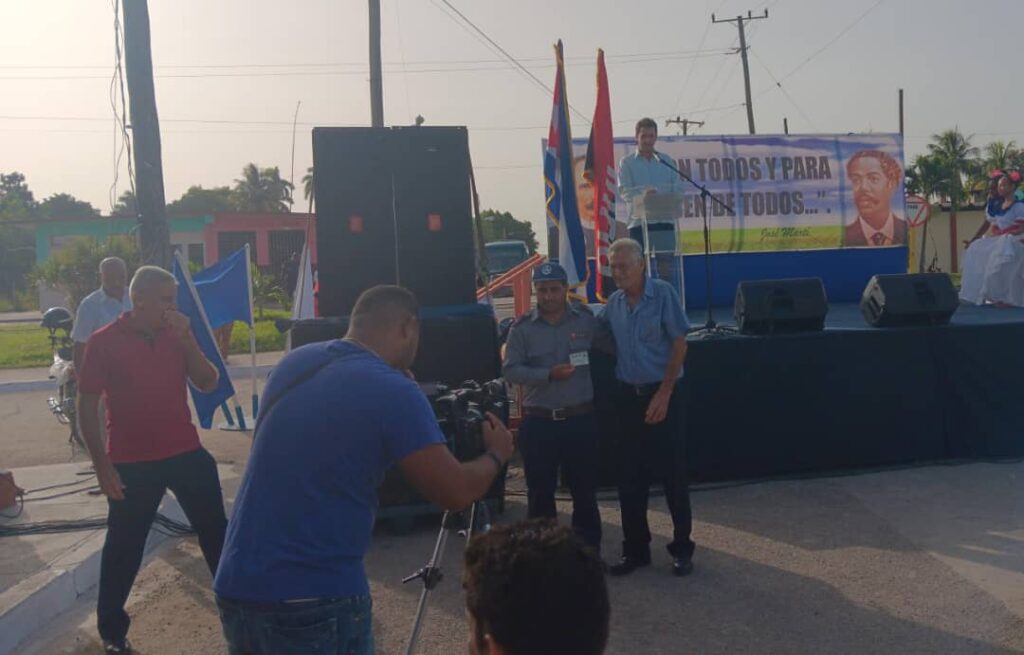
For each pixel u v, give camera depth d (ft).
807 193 44.01
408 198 23.17
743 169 43.37
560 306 18.16
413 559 19.74
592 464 18.44
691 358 24.07
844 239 44.45
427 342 21.35
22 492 22.67
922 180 147.33
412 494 21.30
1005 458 25.73
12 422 40.55
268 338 72.38
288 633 8.43
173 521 22.84
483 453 10.06
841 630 15.57
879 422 25.14
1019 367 25.80
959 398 25.54
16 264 187.42
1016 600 16.53
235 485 26.22
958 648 14.78
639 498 18.54
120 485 15.23
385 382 8.86
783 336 24.54
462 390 11.66
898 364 25.22
